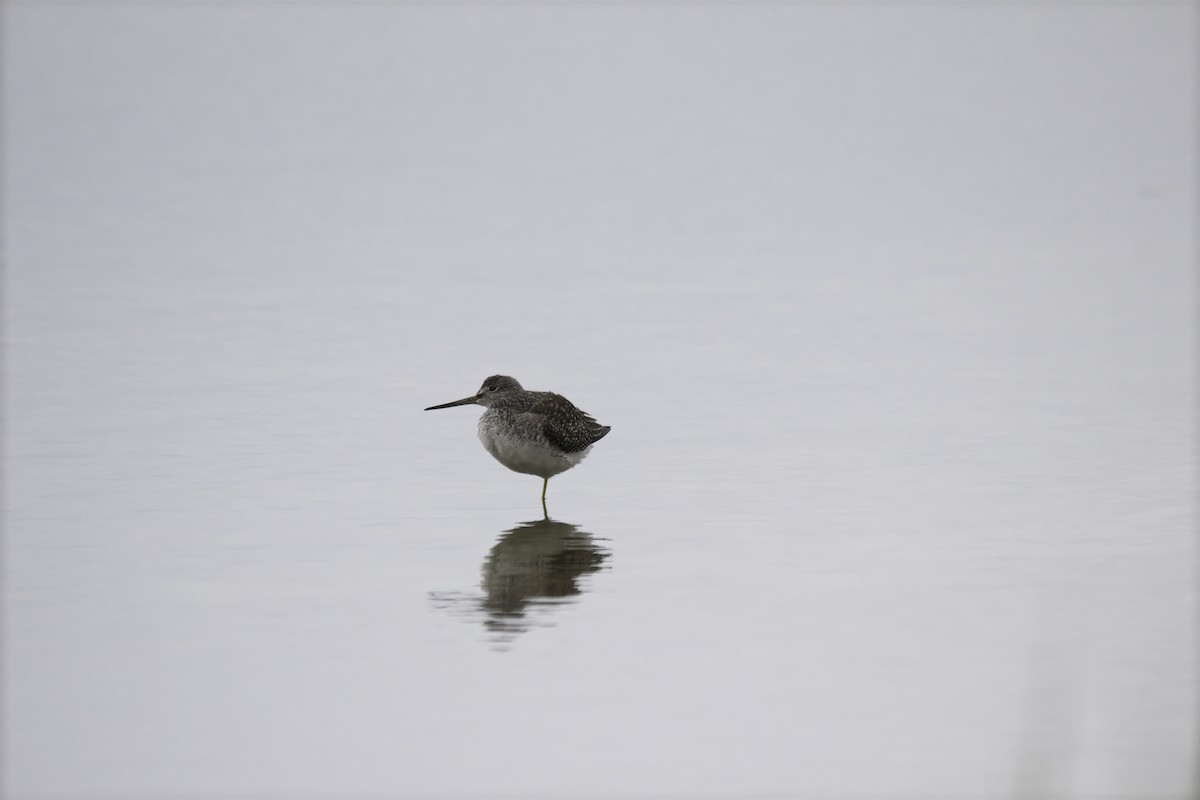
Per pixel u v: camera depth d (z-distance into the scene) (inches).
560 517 629.3
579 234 1530.5
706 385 885.2
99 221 1561.3
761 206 1718.8
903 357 960.9
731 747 417.7
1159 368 920.3
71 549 581.9
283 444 751.7
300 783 401.1
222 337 1026.1
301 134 2351.1
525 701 446.6
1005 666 465.7
